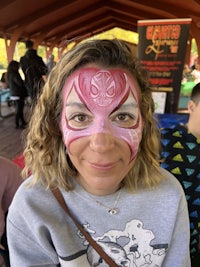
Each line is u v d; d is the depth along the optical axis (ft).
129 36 58.49
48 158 2.74
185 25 8.12
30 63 17.07
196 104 4.11
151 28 8.41
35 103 3.06
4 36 28.63
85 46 2.44
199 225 4.02
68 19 34.47
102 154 2.29
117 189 2.70
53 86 2.63
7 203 4.59
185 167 4.08
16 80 19.67
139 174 2.76
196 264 3.89
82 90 2.33
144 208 2.76
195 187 4.02
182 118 7.20
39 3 25.09
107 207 2.70
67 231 2.72
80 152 2.38
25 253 2.79
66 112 2.42
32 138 2.91
